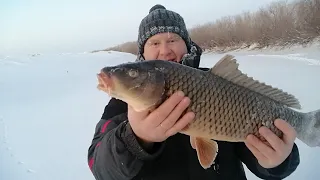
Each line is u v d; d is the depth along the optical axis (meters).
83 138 1.74
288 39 6.63
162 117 0.44
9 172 1.34
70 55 8.71
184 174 0.56
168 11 0.74
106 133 0.56
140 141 0.48
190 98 0.49
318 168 1.00
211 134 0.52
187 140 0.59
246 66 4.08
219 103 0.51
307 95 1.99
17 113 2.71
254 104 0.54
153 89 0.48
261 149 0.50
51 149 1.61
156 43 0.72
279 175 0.56
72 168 1.32
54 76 5.52
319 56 4.36
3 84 4.80
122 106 0.68
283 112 0.57
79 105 2.75
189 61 0.69
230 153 0.61
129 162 0.48
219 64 0.52
